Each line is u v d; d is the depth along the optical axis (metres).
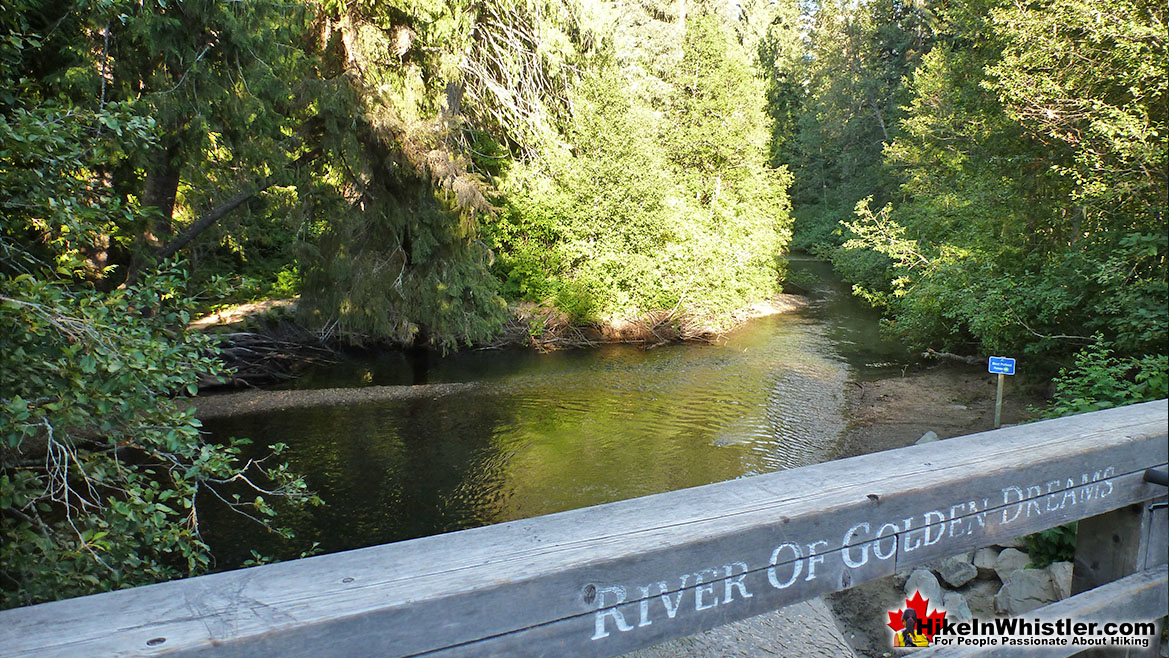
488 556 0.98
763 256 22.12
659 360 14.86
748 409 11.03
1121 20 7.19
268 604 0.84
